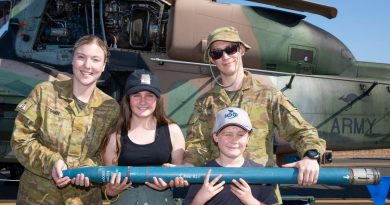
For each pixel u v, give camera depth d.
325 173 3.52
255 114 3.81
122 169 3.41
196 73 7.67
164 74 7.64
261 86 3.91
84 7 8.34
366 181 3.55
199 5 7.53
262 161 3.73
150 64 7.68
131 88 3.60
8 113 7.23
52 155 3.48
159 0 8.26
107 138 3.69
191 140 3.94
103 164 3.76
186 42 7.35
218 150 3.85
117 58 7.73
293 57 7.89
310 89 7.98
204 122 3.94
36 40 8.19
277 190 3.91
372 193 3.92
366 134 8.21
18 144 3.57
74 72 3.69
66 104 3.72
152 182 3.45
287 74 7.64
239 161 3.60
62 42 8.37
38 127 3.70
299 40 7.92
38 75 7.25
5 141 7.47
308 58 7.98
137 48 8.26
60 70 7.91
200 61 7.53
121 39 8.23
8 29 8.27
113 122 3.80
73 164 3.66
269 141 3.83
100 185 3.71
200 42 7.35
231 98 3.90
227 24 7.56
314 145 3.45
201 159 3.86
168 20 7.66
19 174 9.61
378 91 8.30
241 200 3.39
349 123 8.13
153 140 3.67
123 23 8.22
